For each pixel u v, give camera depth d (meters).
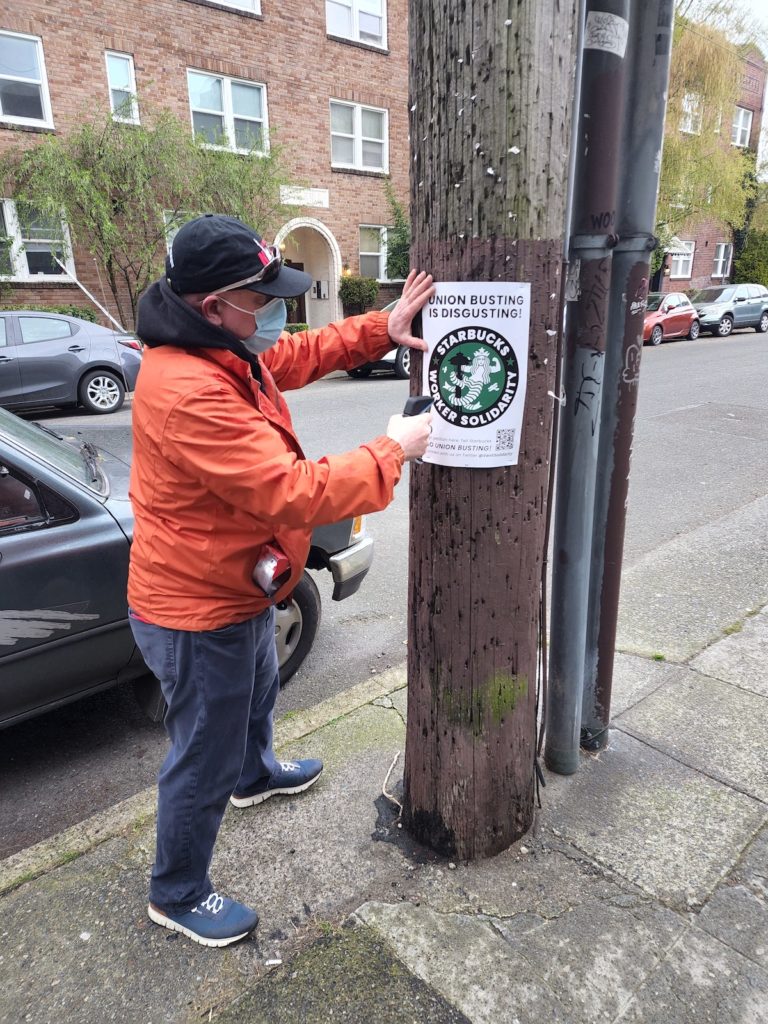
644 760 2.57
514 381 1.70
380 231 17.47
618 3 1.77
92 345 9.66
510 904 1.99
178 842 1.84
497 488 1.79
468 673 1.95
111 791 2.69
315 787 2.47
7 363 8.97
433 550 1.89
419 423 1.65
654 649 3.38
